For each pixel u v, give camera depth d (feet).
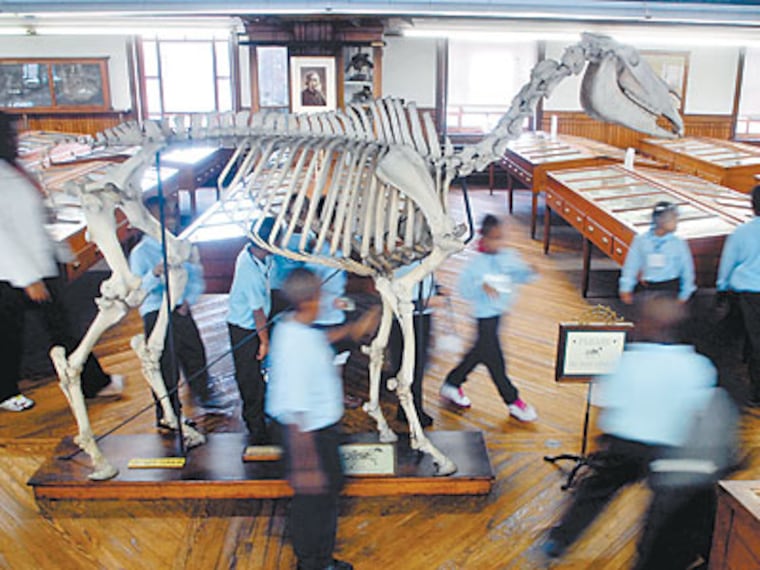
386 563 9.75
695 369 9.38
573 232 29.19
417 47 39.99
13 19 17.24
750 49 42.68
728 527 7.52
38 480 10.91
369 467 11.18
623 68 10.62
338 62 26.58
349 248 10.74
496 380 13.64
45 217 13.89
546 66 10.81
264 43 26.37
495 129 11.10
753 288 13.91
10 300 13.53
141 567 9.69
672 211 14.11
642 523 10.48
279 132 10.72
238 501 11.03
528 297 20.88
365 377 15.62
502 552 9.97
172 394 12.72
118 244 10.77
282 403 8.87
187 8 13.53
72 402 10.89
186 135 10.58
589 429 13.35
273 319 11.96
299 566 9.40
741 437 12.78
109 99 38.86
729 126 41.83
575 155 27.91
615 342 11.03
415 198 10.60
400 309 10.93
